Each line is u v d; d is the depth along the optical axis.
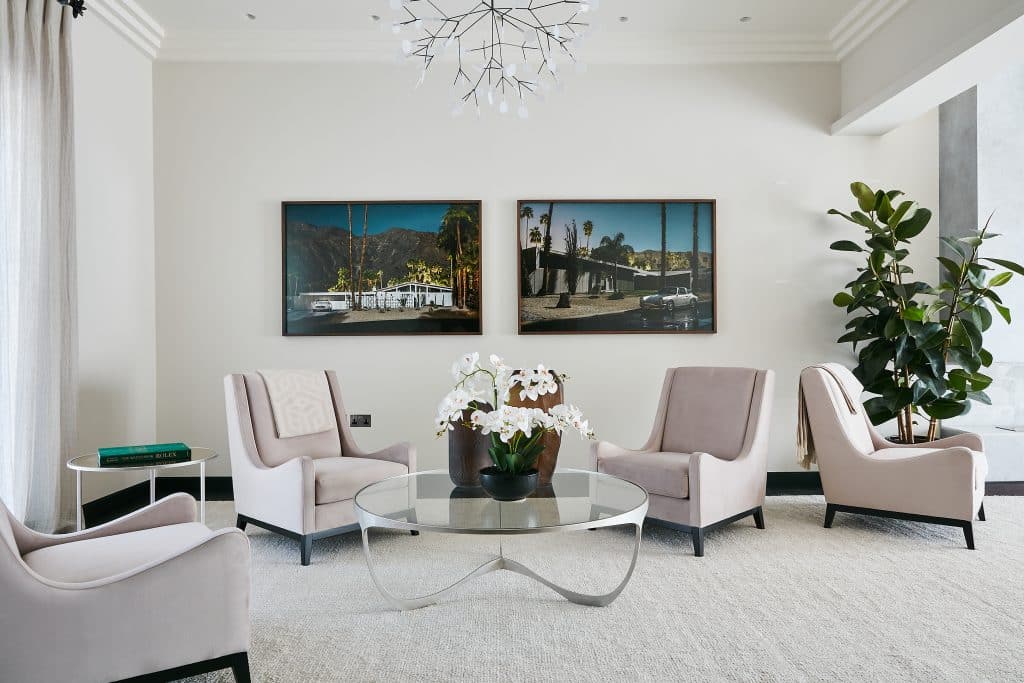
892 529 3.79
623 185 4.94
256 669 2.16
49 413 3.45
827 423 3.83
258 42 4.78
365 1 4.34
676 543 3.54
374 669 2.16
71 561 1.96
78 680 1.73
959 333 4.38
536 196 4.93
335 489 3.29
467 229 4.87
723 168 4.96
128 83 4.52
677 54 4.89
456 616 2.58
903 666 2.16
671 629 2.45
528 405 4.59
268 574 3.08
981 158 4.82
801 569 3.11
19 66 3.31
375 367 4.87
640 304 4.90
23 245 3.34
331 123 4.89
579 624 2.50
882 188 5.02
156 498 4.75
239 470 3.61
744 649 2.29
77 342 3.69
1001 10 3.33
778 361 4.95
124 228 4.45
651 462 3.52
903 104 4.34
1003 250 4.86
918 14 4.01
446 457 4.87
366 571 3.12
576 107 4.93
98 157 4.17
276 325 4.85
